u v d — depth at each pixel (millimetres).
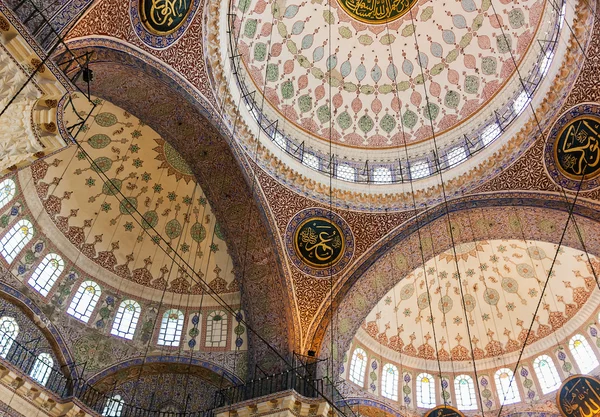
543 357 16547
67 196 14562
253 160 13422
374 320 17281
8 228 13156
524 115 13109
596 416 12352
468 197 13625
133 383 13984
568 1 11742
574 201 11609
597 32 11117
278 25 15242
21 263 13242
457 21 15445
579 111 11930
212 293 15477
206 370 14203
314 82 16125
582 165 12094
